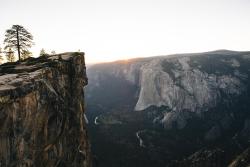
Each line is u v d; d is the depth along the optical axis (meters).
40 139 28.53
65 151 35.50
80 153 42.38
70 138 37.97
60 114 33.56
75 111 41.81
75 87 43.75
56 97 32.56
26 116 26.05
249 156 88.31
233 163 92.19
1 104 22.75
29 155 26.25
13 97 24.36
